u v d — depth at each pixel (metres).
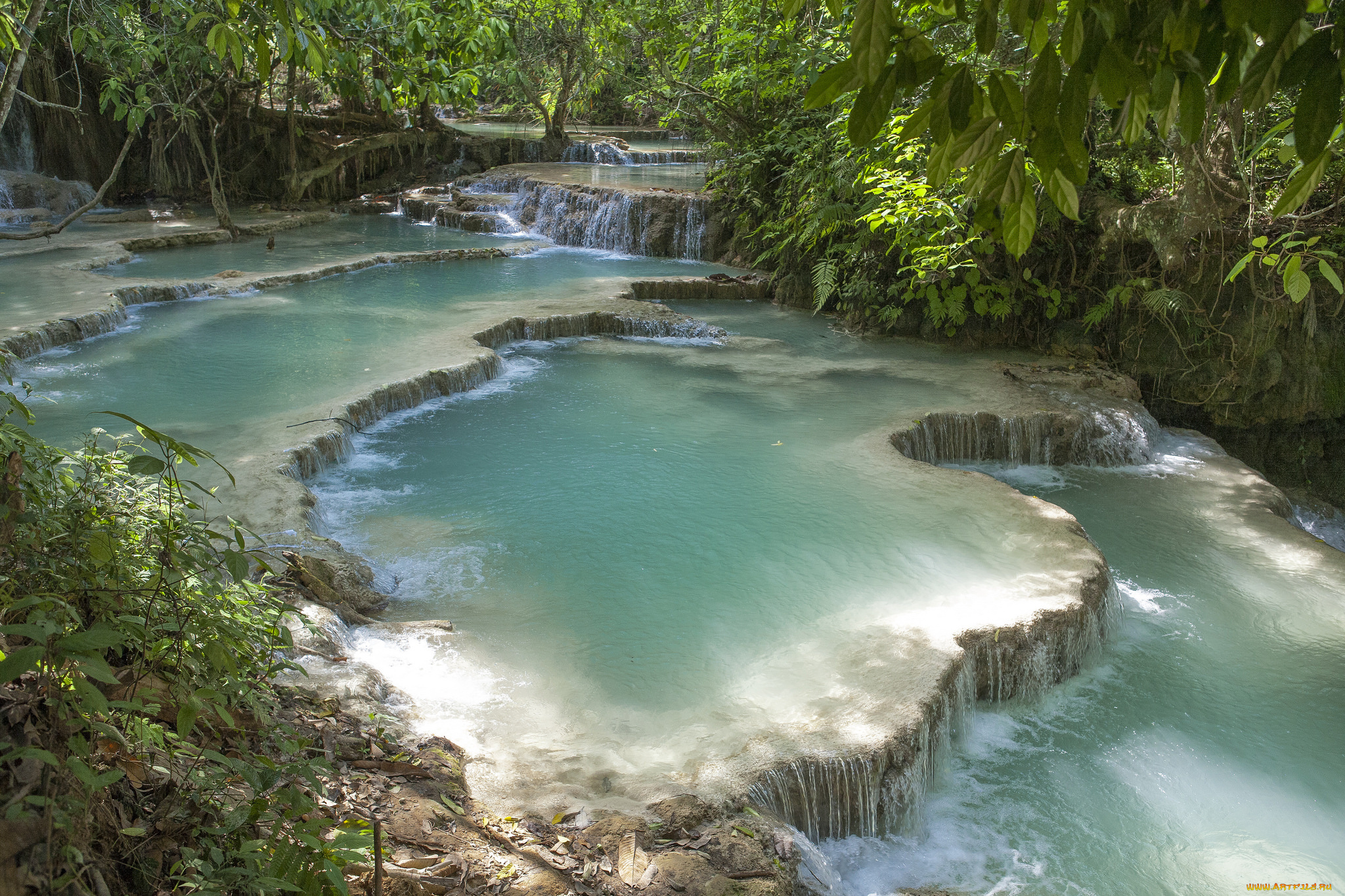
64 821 2.45
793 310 16.38
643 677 6.09
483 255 19.45
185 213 22.55
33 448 3.74
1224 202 11.33
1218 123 11.12
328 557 6.94
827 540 8.01
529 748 5.13
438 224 23.34
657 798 4.67
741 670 6.19
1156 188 13.07
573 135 31.91
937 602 6.97
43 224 19.86
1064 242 13.31
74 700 2.73
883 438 10.25
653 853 4.25
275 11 4.15
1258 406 12.55
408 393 10.98
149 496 4.17
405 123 27.77
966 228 12.72
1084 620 6.98
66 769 2.60
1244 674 7.07
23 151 22.48
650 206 20.12
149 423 9.48
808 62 15.02
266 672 4.27
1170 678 7.02
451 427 10.47
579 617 6.83
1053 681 6.83
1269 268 11.46
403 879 3.50
